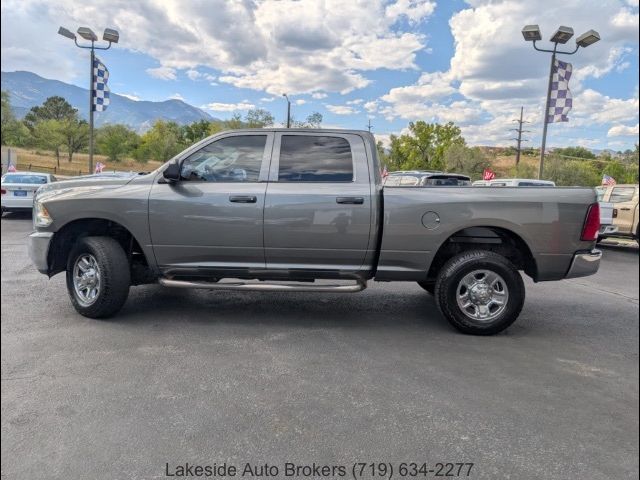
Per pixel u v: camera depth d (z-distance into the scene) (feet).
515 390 11.90
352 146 16.43
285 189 16.11
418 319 17.98
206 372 12.44
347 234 15.99
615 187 47.75
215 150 16.65
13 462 8.50
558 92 64.75
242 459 8.73
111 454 8.78
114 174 19.44
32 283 21.88
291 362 13.29
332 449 9.09
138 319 16.92
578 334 16.85
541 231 15.76
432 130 185.88
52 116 329.11
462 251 16.87
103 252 16.25
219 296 20.58
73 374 12.14
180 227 16.28
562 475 8.52
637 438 9.77
